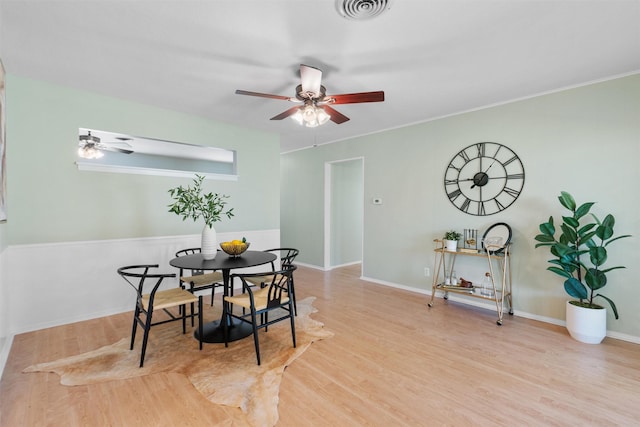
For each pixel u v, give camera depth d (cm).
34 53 228
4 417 164
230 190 413
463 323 304
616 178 267
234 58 235
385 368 219
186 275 363
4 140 222
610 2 170
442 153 385
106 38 208
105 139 450
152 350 240
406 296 396
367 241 477
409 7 174
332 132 465
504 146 331
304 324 298
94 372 208
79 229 299
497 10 177
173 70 255
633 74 257
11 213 263
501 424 164
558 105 296
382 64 244
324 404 179
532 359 233
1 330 217
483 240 338
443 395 189
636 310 260
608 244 272
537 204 310
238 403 179
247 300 242
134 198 332
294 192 615
